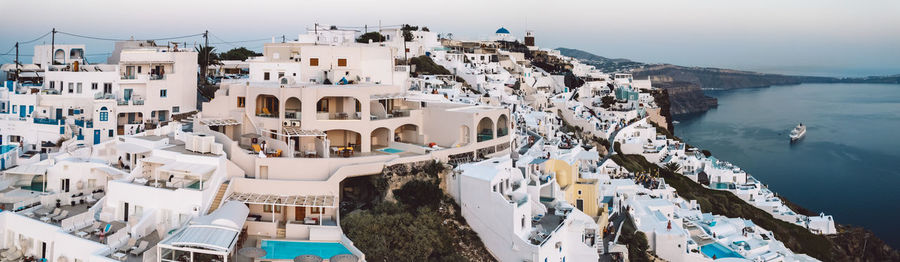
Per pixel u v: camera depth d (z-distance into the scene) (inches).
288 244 2459.4
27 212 2598.4
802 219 5073.8
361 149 3191.4
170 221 2477.9
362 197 2955.2
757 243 3501.5
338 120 3149.6
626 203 3459.6
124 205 2600.9
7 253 2455.7
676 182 5216.5
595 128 6225.4
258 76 3993.6
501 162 3034.0
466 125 3267.7
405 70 4675.2
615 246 2896.2
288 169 2800.2
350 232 2508.6
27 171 2891.2
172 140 3152.1
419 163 3016.7
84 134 3855.8
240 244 2423.7
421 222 2632.9
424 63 6496.1
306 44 4303.6
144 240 2309.3
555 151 3951.8
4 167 3435.0
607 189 3619.6
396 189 2878.9
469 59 7701.8
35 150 3868.1
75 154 3270.2
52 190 2923.2
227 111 3395.7
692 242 3166.8
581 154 4274.1
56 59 4911.4
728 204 4945.9
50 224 2454.5
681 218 3518.7
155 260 2153.1
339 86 3329.2
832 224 4921.3
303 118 3093.0
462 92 5516.7
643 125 6791.3
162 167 2583.7
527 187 2979.8
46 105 4015.8
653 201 3489.2
